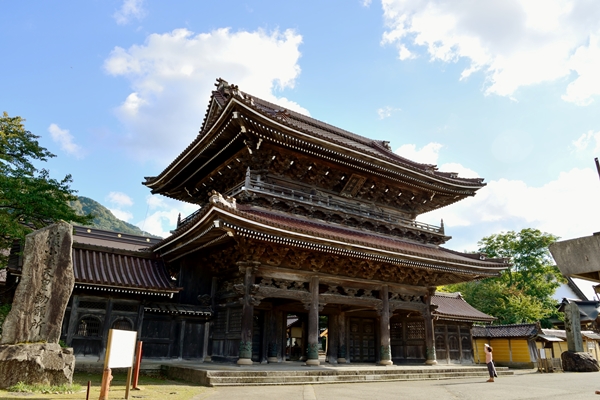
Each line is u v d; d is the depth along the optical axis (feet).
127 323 75.41
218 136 82.38
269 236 69.46
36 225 73.10
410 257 83.87
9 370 42.34
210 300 85.15
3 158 74.02
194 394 49.14
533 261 224.94
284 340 91.66
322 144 84.33
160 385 56.85
